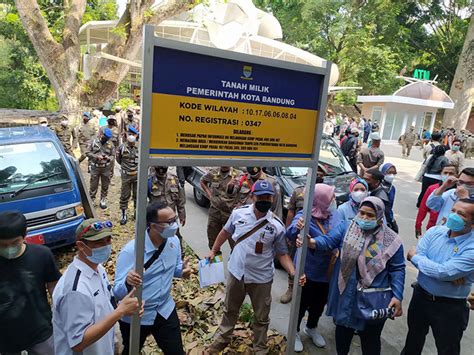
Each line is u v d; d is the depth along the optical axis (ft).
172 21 56.39
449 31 110.63
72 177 16.42
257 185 9.66
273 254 10.18
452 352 9.51
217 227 16.01
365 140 68.85
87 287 6.78
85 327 6.59
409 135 57.77
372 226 9.13
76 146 41.55
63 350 6.82
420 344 10.21
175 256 8.84
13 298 7.82
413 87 81.25
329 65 8.49
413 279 17.24
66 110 46.09
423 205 15.49
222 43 52.80
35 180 15.43
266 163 8.23
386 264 9.36
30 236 14.62
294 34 88.79
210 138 7.41
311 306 11.89
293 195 13.57
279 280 16.46
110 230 7.00
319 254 11.22
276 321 13.20
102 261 7.02
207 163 7.45
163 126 6.85
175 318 9.07
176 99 6.89
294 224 10.84
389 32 92.22
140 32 45.78
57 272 8.55
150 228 8.29
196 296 14.03
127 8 46.65
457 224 8.62
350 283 9.32
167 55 6.64
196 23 57.00
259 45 64.08
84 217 16.85
